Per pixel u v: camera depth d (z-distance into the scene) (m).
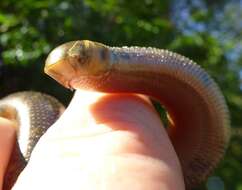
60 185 0.12
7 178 0.15
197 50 0.56
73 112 0.14
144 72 0.15
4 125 0.15
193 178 0.17
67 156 0.13
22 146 0.16
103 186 0.12
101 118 0.14
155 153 0.13
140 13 0.53
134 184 0.12
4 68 0.50
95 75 0.14
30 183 0.12
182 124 0.17
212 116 0.17
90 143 0.13
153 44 0.51
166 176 0.12
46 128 0.17
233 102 0.57
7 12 0.50
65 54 0.14
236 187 0.55
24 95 0.19
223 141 0.17
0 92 0.50
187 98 0.17
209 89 0.17
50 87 0.47
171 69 0.16
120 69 0.15
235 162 0.56
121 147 0.13
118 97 0.15
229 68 0.66
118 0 0.51
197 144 0.17
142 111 0.14
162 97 0.17
